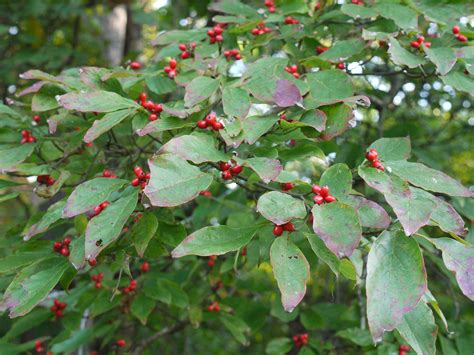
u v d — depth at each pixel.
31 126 0.64
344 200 0.42
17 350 0.73
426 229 0.80
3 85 1.15
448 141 1.10
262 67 0.51
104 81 0.55
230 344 1.47
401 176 0.44
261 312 0.85
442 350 0.69
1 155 0.54
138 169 0.46
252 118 0.47
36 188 0.52
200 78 0.51
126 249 0.50
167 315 0.92
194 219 0.81
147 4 1.70
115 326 0.81
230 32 0.66
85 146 0.63
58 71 1.25
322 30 0.74
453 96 1.02
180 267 0.93
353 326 0.77
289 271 0.38
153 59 0.69
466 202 0.73
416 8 0.65
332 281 0.46
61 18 1.37
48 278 0.46
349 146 0.76
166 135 0.53
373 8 0.62
